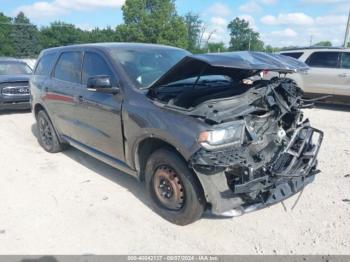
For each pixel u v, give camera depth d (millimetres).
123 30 58188
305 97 10922
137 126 3818
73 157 6012
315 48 10719
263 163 3430
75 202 4328
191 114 3375
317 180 4719
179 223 3705
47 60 6172
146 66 4461
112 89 4152
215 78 4520
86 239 3549
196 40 66625
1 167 5586
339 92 10172
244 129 3404
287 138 3805
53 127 6004
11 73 10906
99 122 4547
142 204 4219
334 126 8039
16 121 9125
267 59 3645
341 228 3576
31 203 4328
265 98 3707
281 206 4059
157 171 3805
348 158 5562
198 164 3184
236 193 3217
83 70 5000
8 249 3402
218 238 3500
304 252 3240
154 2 58062
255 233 3561
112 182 4898
